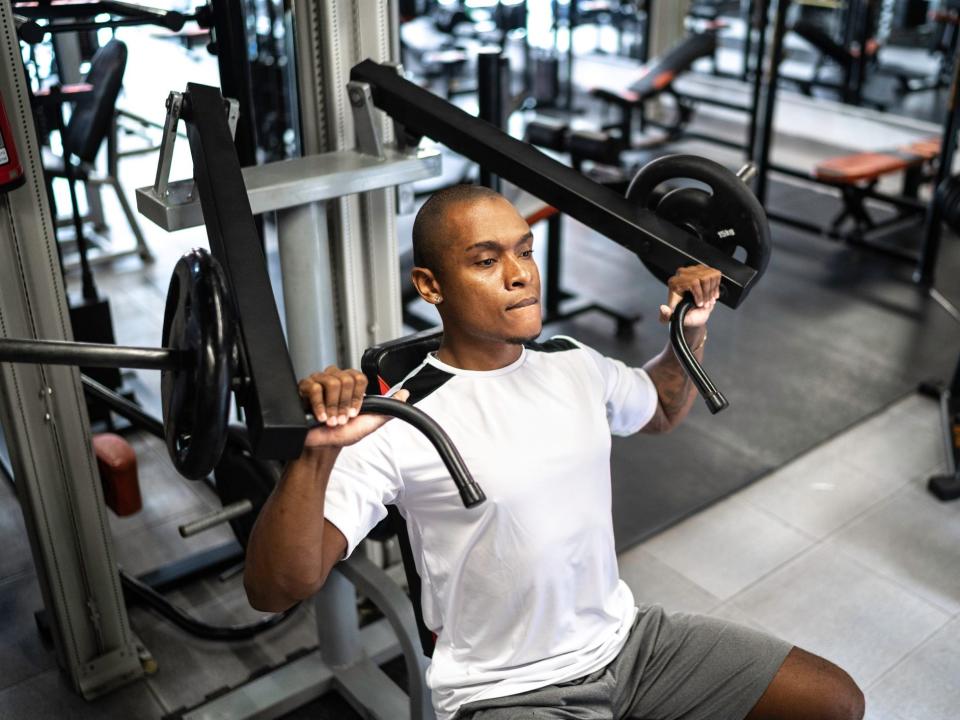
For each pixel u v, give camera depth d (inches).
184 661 85.3
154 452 117.0
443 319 50.0
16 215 65.6
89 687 80.8
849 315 150.5
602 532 49.1
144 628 89.4
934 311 151.6
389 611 69.3
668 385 57.0
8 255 66.1
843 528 101.9
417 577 52.6
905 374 132.7
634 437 118.6
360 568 72.1
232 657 85.7
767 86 167.6
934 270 157.3
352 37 73.3
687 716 51.4
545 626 48.1
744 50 244.5
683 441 117.4
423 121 63.3
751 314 150.6
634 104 205.3
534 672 48.2
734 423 121.2
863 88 243.1
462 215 47.0
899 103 236.8
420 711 69.7
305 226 66.1
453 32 265.6
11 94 62.7
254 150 85.3
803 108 229.5
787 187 207.2
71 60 160.1
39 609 92.0
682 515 103.3
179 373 37.6
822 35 215.9
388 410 38.1
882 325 147.3
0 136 59.9
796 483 109.7
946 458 109.4
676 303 52.2
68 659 79.8
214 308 35.0
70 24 78.8
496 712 47.4
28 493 72.7
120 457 77.9
